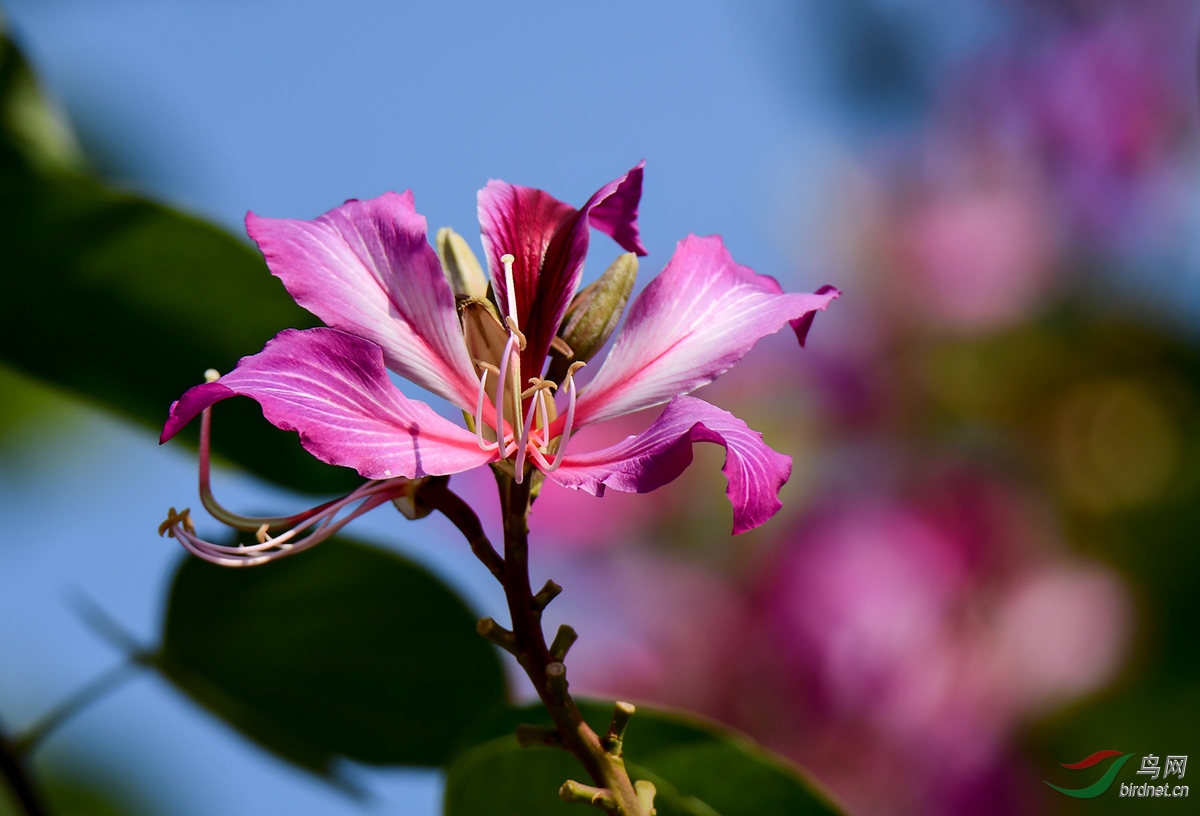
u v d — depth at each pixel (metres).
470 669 1.02
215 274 1.01
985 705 1.36
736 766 1.00
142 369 1.02
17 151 1.04
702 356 0.96
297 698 1.03
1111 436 1.45
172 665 1.02
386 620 1.02
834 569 1.44
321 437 0.94
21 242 1.00
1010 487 1.48
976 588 1.41
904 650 1.38
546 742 0.94
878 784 1.35
